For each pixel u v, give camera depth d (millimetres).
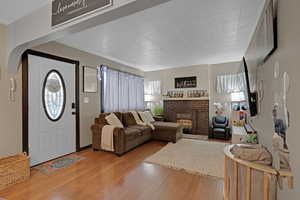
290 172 1164
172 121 5703
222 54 4086
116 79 4660
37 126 2760
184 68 5613
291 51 1135
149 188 2055
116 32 2699
